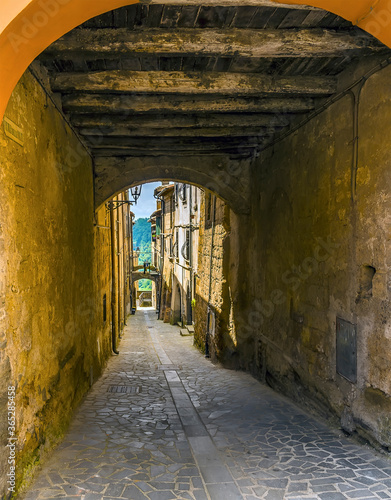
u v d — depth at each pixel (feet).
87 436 14.25
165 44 10.74
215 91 13.88
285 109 15.78
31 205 10.98
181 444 13.64
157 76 13.48
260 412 17.15
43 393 12.00
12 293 9.37
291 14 10.28
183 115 17.79
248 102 15.64
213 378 25.09
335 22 10.74
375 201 11.94
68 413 15.70
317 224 15.79
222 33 10.79
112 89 13.38
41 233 11.98
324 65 13.35
